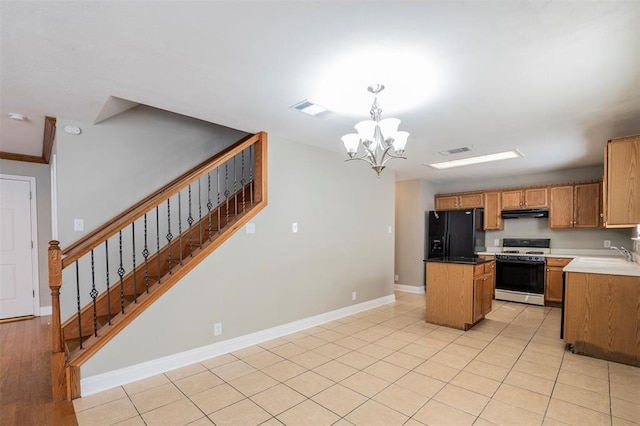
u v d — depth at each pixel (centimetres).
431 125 323
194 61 203
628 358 288
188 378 261
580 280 313
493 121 311
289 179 380
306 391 239
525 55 196
